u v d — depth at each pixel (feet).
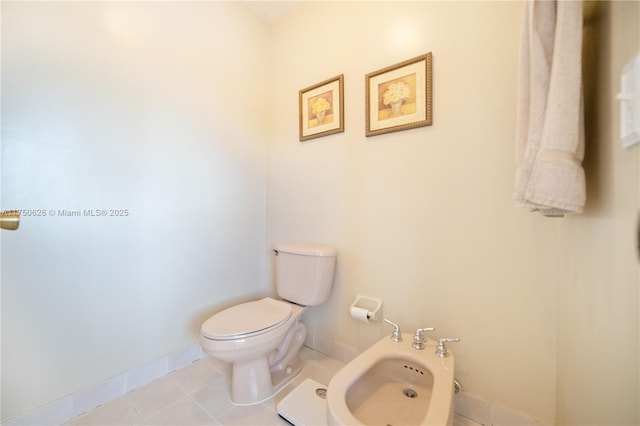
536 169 2.21
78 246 4.02
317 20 5.82
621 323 1.84
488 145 3.84
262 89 6.66
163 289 4.99
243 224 6.33
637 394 1.63
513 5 3.70
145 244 4.75
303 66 6.06
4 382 3.48
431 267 4.32
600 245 2.18
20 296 3.57
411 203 4.51
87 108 4.09
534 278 3.53
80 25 4.01
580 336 2.57
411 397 3.46
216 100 5.76
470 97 3.99
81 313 4.06
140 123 4.66
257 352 4.06
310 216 5.89
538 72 2.32
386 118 4.74
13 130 3.50
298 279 5.24
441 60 4.23
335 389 2.84
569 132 2.11
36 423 3.67
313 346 5.84
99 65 4.19
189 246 5.36
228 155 6.00
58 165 3.84
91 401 4.13
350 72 5.27
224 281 5.97
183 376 4.95
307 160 5.96
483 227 3.89
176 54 5.12
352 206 5.22
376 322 4.91
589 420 2.35
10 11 3.47
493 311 3.82
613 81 2.02
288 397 4.31
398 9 4.68
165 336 5.01
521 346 3.62
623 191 1.83
